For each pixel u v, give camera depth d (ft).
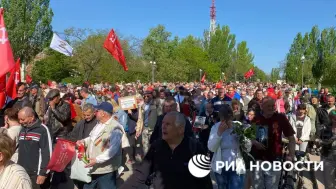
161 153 12.42
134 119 34.53
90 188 17.78
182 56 217.15
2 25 21.94
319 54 194.18
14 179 10.25
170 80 177.58
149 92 32.53
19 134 17.95
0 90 24.58
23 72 139.33
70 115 20.85
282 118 18.79
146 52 176.04
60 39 45.96
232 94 42.80
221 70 279.28
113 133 17.26
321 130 22.27
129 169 29.78
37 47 151.23
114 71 137.49
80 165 17.70
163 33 178.70
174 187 12.19
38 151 17.74
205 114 29.73
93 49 132.05
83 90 38.29
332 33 194.39
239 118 25.79
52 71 134.51
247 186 20.06
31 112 17.80
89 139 17.66
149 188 20.93
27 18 145.07
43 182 17.84
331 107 29.32
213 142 18.20
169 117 12.26
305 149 26.99
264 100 18.84
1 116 26.45
